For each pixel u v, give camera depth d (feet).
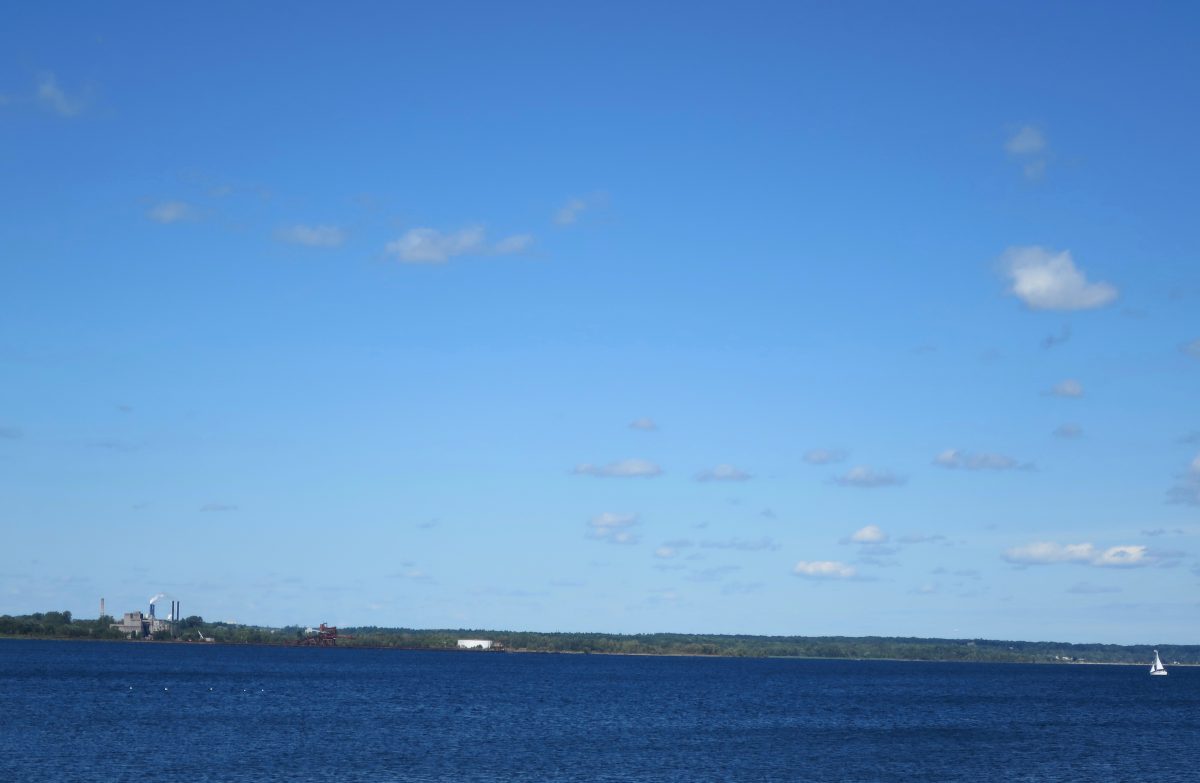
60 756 316.19
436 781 291.17
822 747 390.42
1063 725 508.12
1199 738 447.01
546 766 323.98
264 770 300.61
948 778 318.24
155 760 313.53
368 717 474.08
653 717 515.09
